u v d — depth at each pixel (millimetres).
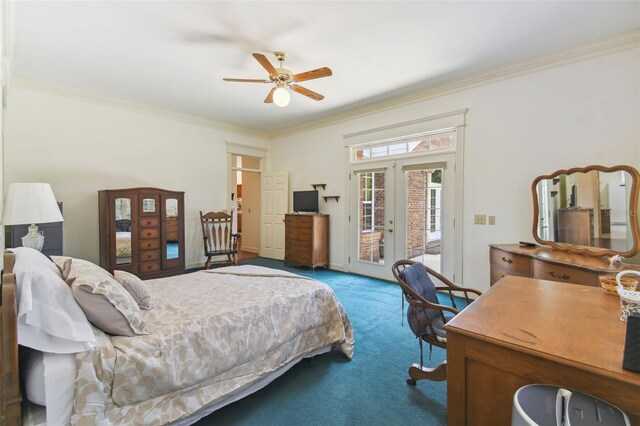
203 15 2480
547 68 3186
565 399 843
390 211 4664
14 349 1140
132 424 1337
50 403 1180
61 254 3598
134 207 4191
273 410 1784
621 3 2328
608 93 2865
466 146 3793
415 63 3328
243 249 7574
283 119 5562
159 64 3359
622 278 1563
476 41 2871
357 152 5137
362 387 2010
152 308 1842
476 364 1145
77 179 4160
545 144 3217
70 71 3527
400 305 3584
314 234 5266
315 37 2811
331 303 2426
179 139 5215
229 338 1717
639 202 2561
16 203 2801
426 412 1768
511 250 2906
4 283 1157
